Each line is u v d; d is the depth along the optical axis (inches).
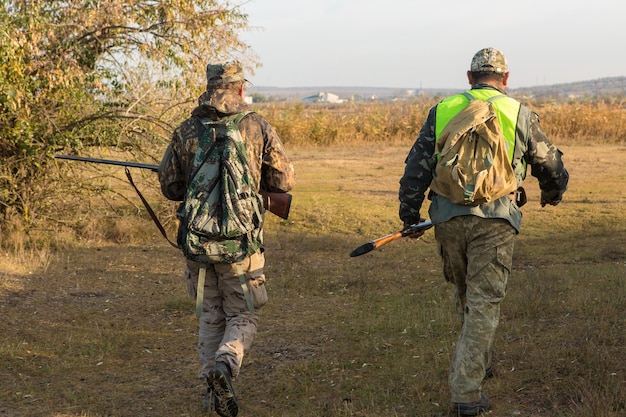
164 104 404.2
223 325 160.6
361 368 189.5
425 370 183.9
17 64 331.6
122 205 446.6
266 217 437.7
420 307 248.1
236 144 151.0
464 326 151.9
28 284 284.8
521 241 366.3
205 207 148.6
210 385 143.4
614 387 162.1
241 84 158.2
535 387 167.5
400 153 848.3
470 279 151.4
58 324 236.2
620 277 265.9
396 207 464.8
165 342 218.8
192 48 393.4
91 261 334.3
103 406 169.0
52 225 391.2
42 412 165.0
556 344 195.8
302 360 198.2
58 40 365.7
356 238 393.7
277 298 269.4
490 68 158.2
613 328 205.2
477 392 150.6
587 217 414.0
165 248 373.1
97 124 381.4
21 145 359.3
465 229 149.9
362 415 157.9
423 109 1034.7
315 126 982.4
